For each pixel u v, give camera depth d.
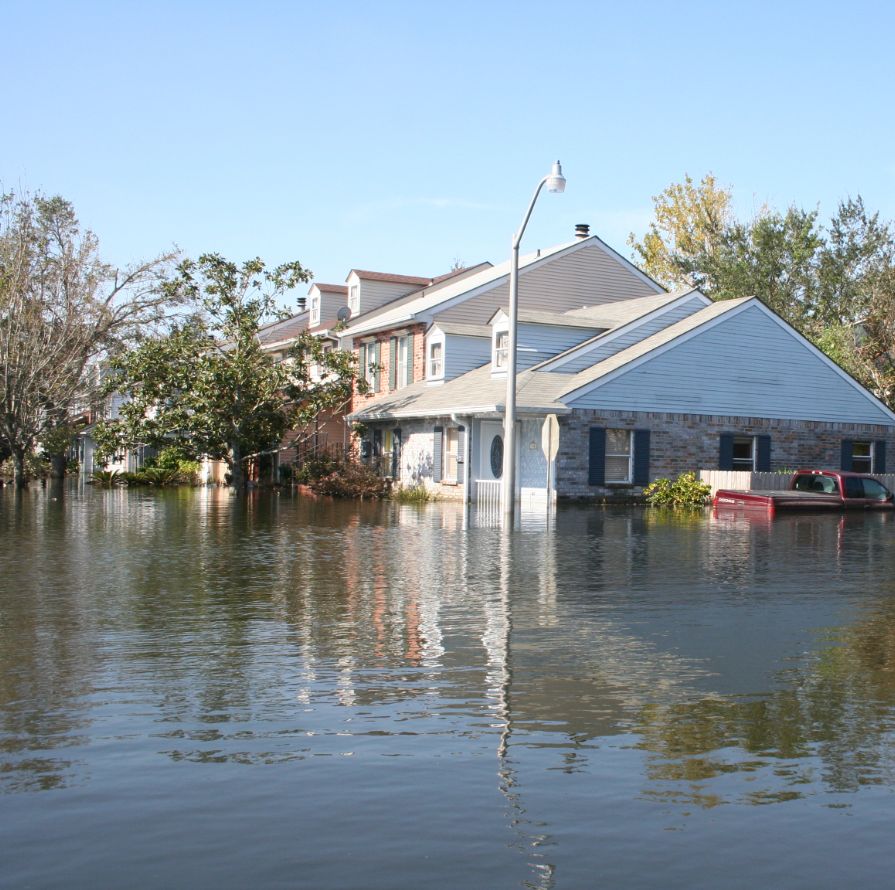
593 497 31.12
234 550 15.70
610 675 6.98
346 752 5.18
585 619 9.31
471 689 6.55
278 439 39.09
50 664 7.27
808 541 18.17
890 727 5.70
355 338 44.47
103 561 14.04
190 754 5.13
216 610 9.74
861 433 36.03
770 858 3.88
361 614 9.54
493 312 40.19
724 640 8.30
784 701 6.28
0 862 3.83
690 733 5.55
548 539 18.16
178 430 38.22
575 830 4.14
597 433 31.17
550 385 31.80
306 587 11.44
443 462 34.41
